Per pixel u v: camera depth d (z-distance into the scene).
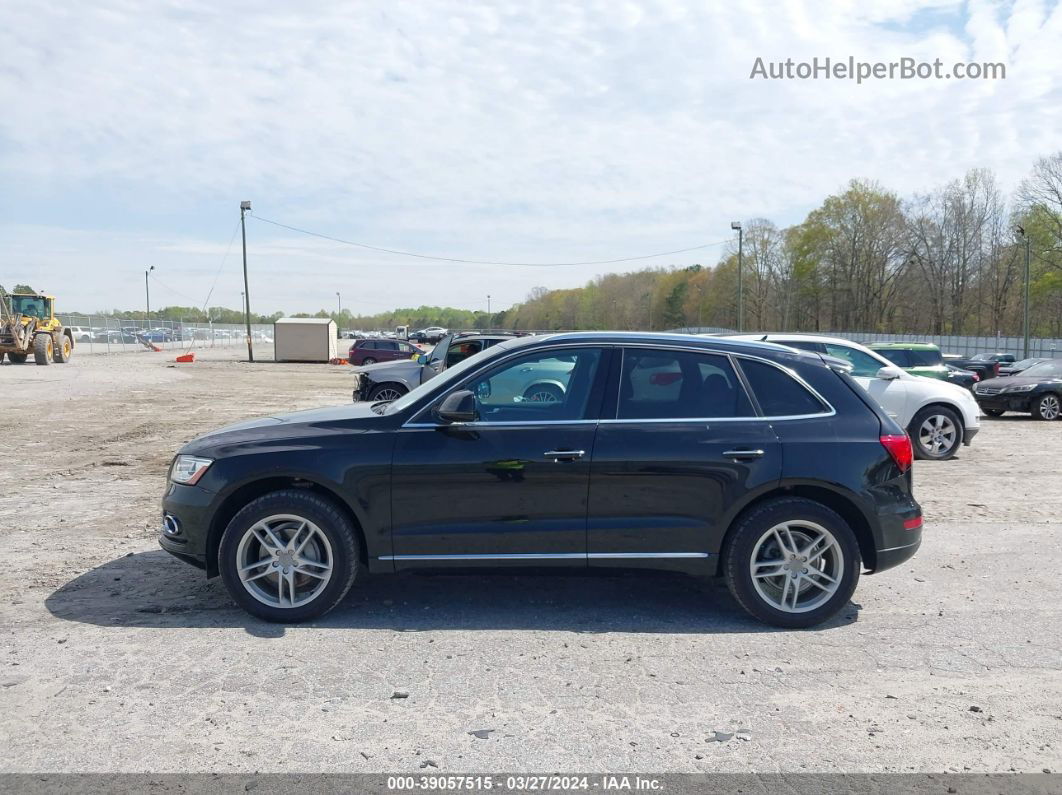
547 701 3.71
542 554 4.70
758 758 3.23
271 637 4.45
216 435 4.95
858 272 81.88
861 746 3.33
